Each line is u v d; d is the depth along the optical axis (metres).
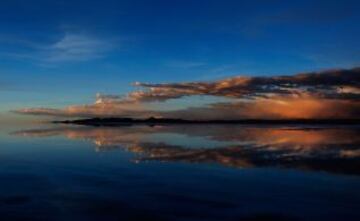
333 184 16.95
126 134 57.09
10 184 17.95
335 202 14.20
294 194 15.41
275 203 14.26
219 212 13.40
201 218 12.85
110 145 36.31
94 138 47.09
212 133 58.84
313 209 13.47
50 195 15.80
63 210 13.73
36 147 34.75
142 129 78.44
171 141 41.28
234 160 24.55
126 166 22.67
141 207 14.03
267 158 25.41
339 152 28.53
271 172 19.97
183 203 14.49
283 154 27.64
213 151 30.14
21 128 93.00
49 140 43.75
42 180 18.88
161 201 14.77
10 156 27.98
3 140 44.06
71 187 17.25
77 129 81.50
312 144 35.88
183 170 21.03
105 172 20.83
